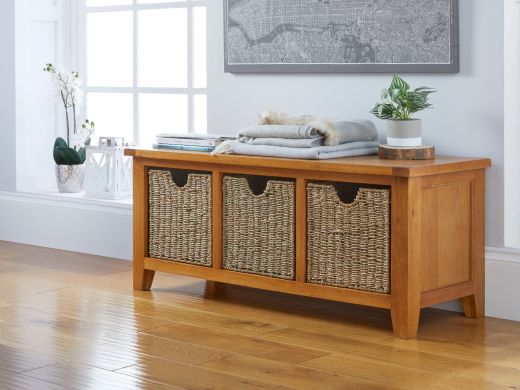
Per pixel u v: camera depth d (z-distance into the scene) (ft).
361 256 13.08
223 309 14.03
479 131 13.73
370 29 14.33
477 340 12.77
